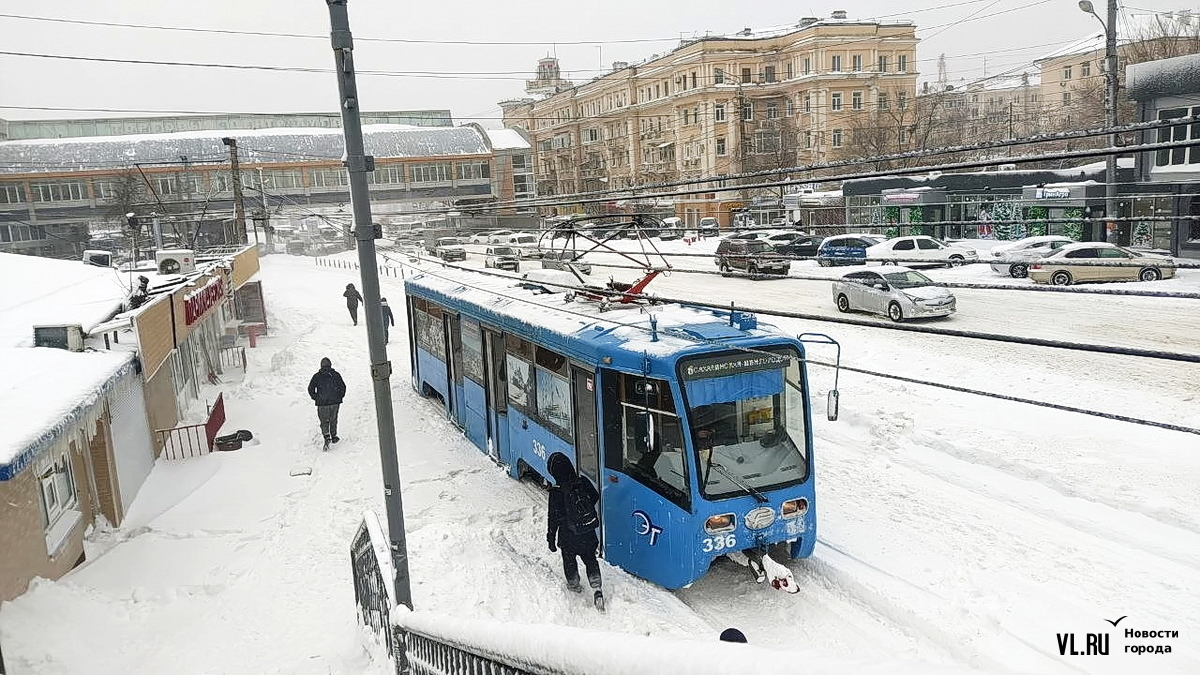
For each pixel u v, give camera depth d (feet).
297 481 41.24
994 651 23.88
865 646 25.23
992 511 34.42
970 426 44.47
